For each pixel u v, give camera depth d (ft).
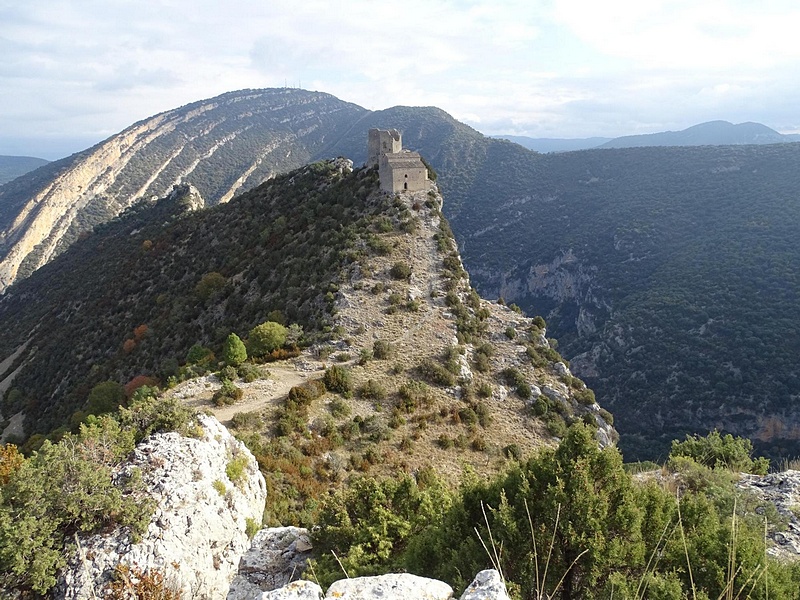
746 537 29.48
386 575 25.22
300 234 238.89
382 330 169.58
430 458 120.78
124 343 238.07
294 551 57.06
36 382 259.19
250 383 134.00
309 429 117.19
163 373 181.06
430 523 50.06
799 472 53.01
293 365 149.28
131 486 53.78
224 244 273.95
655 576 27.30
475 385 157.17
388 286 188.34
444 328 174.60
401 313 178.09
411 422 132.98
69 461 51.83
